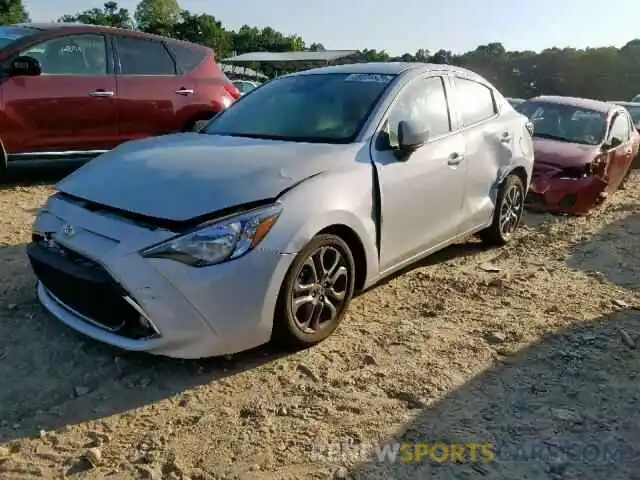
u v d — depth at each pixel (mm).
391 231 4246
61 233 3469
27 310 4059
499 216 5926
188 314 3201
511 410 3252
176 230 3205
